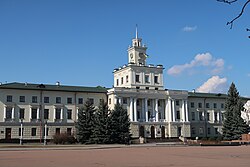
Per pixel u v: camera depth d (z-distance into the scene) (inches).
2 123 3006.9
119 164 933.8
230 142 2726.4
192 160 1088.2
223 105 4215.1
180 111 3745.1
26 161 1051.3
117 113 3102.9
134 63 3713.1
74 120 3314.5
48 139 3169.3
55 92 3280.0
